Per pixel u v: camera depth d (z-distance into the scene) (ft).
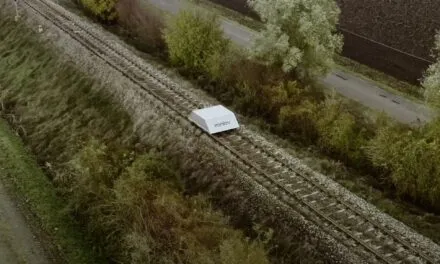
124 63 133.59
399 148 99.96
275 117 122.31
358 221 85.35
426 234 89.20
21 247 92.79
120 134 113.60
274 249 83.82
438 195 96.07
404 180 99.14
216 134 106.01
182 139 104.88
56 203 102.83
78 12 180.34
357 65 155.53
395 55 147.02
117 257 88.38
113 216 92.17
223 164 97.25
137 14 165.17
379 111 126.52
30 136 122.62
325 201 89.30
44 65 143.84
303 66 128.88
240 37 170.50
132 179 92.53
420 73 141.28
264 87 124.77
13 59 153.28
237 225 88.94
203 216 88.58
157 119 111.04
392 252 79.30
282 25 126.93
